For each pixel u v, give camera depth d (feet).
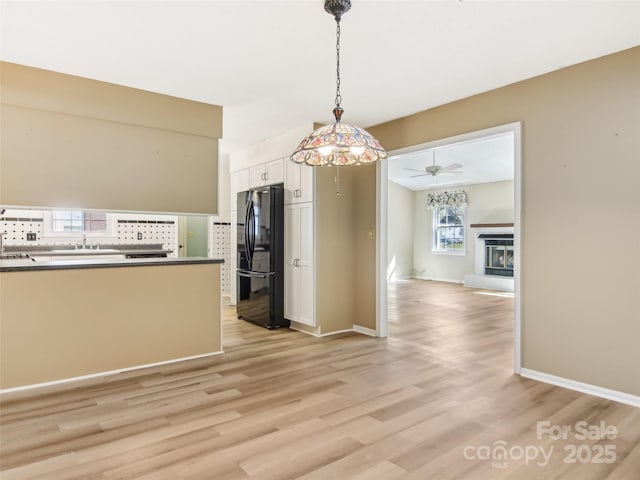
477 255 31.86
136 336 11.40
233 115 14.17
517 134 10.96
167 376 10.79
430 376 10.86
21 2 7.25
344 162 8.75
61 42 8.87
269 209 16.49
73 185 10.99
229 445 7.21
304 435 7.59
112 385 10.12
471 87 11.48
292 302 16.38
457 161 26.96
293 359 12.37
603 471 6.47
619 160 9.22
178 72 10.53
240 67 10.21
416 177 32.58
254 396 9.45
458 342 14.42
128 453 6.93
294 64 10.01
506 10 7.55
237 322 17.84
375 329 15.34
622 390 9.16
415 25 8.11
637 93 8.96
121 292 11.18
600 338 9.50
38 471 6.40
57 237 17.70
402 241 36.24
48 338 10.14
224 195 24.76
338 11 7.32
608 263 9.39
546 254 10.43
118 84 11.39
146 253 17.97
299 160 8.53
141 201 12.00
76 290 10.52
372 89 11.66
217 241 24.50
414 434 7.64
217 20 7.93
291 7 7.48
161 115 12.14
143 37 8.64
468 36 8.57
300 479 6.19
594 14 7.66
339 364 11.88
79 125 11.07
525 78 10.80
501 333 15.81
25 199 10.37
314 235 15.25
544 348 10.47
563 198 10.12
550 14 7.68
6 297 9.67
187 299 12.30
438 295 26.21
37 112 10.51
